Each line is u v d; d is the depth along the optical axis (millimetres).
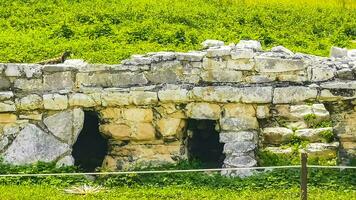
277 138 16688
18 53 19797
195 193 14383
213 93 16109
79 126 16469
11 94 16266
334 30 26328
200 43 22172
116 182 15273
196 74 16281
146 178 15555
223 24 25281
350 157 16344
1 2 25812
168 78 16344
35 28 23688
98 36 22828
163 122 16375
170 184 15289
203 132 17531
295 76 16188
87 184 15195
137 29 23125
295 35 24812
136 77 16375
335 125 16469
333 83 16094
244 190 14734
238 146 16031
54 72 16438
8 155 16156
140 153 16500
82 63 16750
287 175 15375
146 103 16297
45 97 16297
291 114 16969
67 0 26703
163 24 24141
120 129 16453
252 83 16203
